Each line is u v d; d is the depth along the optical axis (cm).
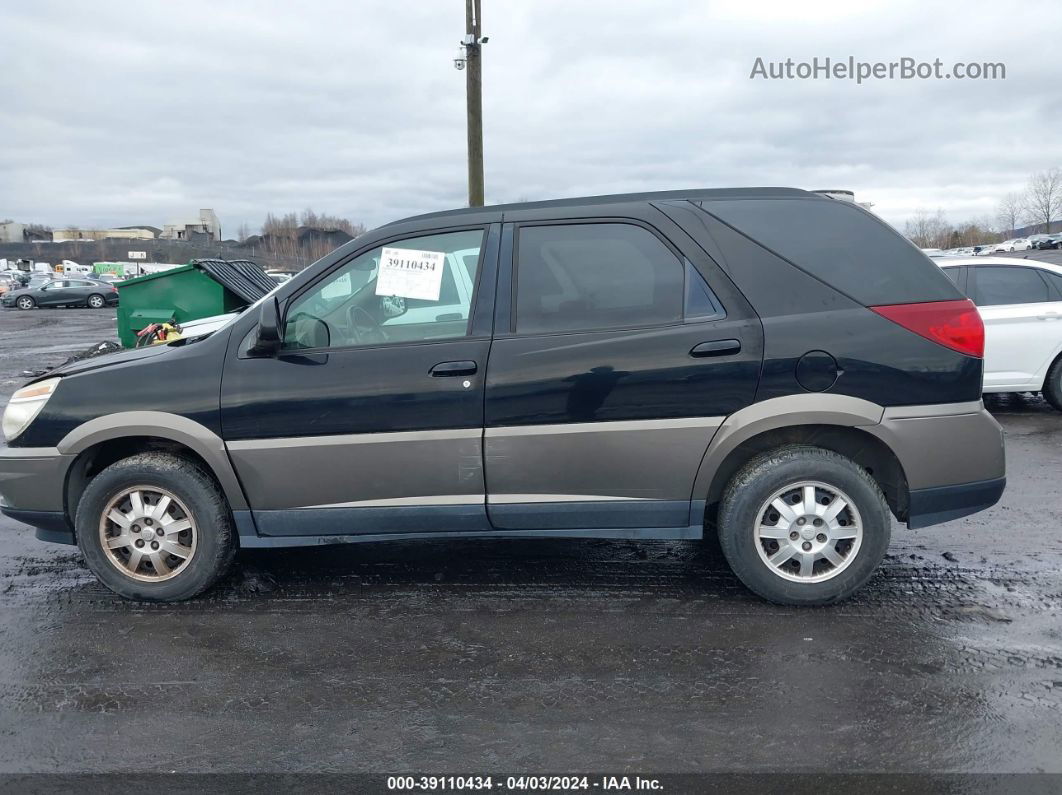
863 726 306
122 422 407
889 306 383
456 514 402
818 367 378
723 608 408
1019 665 347
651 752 294
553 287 396
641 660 359
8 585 457
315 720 318
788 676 342
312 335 401
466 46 1839
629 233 395
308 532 412
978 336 385
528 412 389
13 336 2234
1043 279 847
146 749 302
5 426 432
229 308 1121
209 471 423
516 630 390
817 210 396
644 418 386
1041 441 746
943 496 390
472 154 1873
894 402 380
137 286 1101
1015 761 284
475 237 405
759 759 288
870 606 407
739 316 383
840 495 390
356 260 410
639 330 386
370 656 368
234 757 296
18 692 342
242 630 396
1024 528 516
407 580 452
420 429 395
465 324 397
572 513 398
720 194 404
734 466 406
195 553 419
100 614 417
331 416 397
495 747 299
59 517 424
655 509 396
